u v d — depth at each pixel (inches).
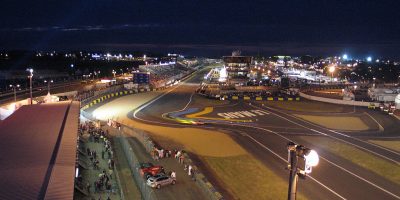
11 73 5693.9
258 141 2069.4
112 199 1135.0
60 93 3344.0
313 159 422.3
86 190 1185.4
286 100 3976.4
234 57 6835.6
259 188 1337.4
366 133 2396.7
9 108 2240.4
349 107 3570.4
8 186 791.7
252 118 2837.1
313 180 1438.2
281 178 1451.8
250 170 1544.0
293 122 2711.6
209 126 2466.8
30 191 770.2
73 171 902.4
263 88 5088.6
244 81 6176.2
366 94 4485.7
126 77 6220.5
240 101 3826.3
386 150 1955.0
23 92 3464.6
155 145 1887.3
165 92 4621.1
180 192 1245.1
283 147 1948.8
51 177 850.8
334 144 2063.2
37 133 1248.2
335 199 1259.2
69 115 1557.6
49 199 737.6
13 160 967.6
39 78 5516.7
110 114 2815.0
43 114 1573.6
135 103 3489.2
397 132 2448.3
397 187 1398.9
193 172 1421.0
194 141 2025.1
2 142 1136.2
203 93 4404.5
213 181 1396.4
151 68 7258.9
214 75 7421.3
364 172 1566.2
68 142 1148.5
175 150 1782.7
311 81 6889.8
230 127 2453.2
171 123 2541.8
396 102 3474.4
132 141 1910.7
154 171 1369.3
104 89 4165.8
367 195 1306.6
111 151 1600.6
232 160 1683.1
